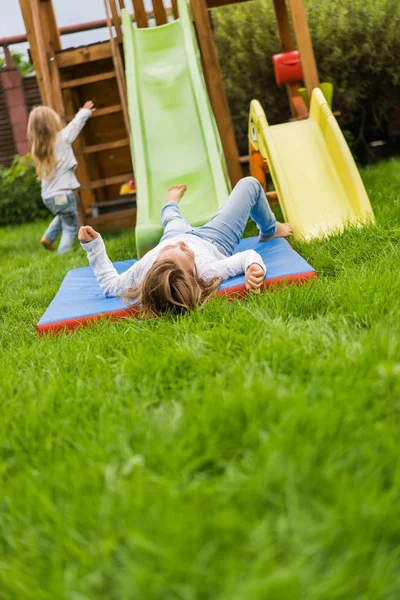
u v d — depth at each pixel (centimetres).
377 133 1062
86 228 360
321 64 873
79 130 673
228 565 124
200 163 545
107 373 237
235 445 165
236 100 920
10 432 200
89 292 381
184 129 578
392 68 872
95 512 146
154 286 305
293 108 695
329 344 223
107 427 185
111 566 131
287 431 162
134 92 602
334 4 862
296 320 268
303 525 130
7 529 155
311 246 412
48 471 170
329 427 162
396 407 171
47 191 663
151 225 450
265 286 328
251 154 600
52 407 213
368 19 852
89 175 816
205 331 262
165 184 534
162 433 174
